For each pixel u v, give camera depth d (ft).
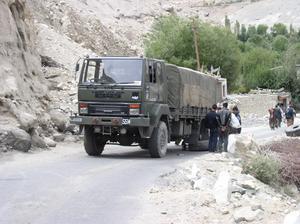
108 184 45.62
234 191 44.14
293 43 367.86
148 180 47.78
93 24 271.90
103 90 65.51
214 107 76.64
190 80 78.74
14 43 84.94
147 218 34.73
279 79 311.06
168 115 70.08
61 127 86.69
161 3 508.12
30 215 34.91
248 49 416.26
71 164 58.59
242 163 63.21
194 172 51.01
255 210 37.32
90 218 34.45
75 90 110.83
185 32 233.14
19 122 70.28
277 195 51.83
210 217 35.53
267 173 57.41
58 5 247.29
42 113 84.33
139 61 65.82
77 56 147.64
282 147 85.10
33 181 46.47
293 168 62.95
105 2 407.85
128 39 342.85
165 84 70.79
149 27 404.57
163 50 231.50
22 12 92.58
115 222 33.60
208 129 84.94
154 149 67.31
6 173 51.03
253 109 242.58
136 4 446.60
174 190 43.88
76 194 41.27
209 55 236.43
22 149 66.64
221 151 75.82
